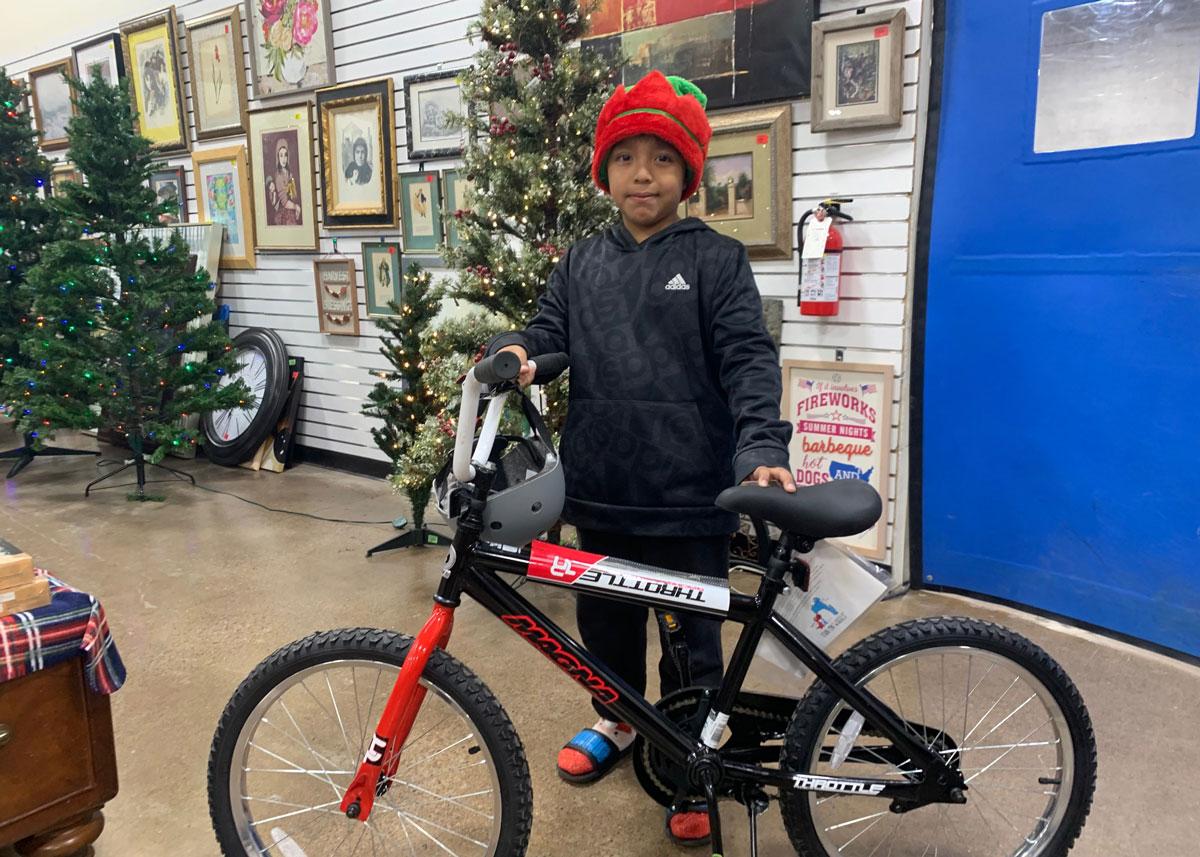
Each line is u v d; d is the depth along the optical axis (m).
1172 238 2.27
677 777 1.50
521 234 2.85
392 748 1.42
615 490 1.64
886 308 2.84
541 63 2.66
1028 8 2.44
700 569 1.66
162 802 1.88
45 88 6.08
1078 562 2.60
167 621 2.81
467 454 1.34
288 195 4.67
